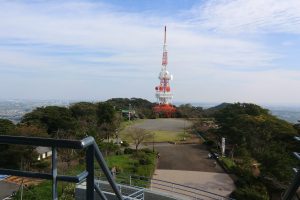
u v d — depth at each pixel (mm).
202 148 62531
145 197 19344
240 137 52250
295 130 50469
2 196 24844
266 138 49250
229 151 54250
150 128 88250
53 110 58062
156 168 45719
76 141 2521
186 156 54781
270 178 32188
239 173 38281
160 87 123250
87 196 2793
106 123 66625
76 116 64062
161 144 66938
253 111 66250
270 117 59531
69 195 18594
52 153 2592
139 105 132250
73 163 35625
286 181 30875
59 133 49062
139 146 62562
